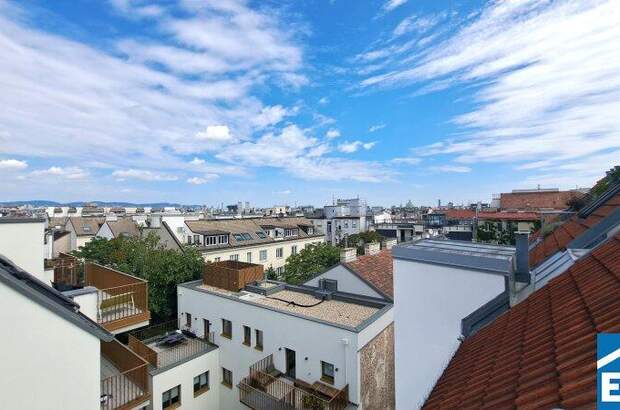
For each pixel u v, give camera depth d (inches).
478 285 244.4
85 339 250.2
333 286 720.3
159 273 844.0
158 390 541.3
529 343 148.5
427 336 263.3
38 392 225.8
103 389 415.8
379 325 538.9
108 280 565.3
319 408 454.3
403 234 2186.3
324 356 509.0
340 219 2719.0
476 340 210.5
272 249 1578.5
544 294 198.1
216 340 663.1
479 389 138.7
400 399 270.7
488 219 1845.5
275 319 571.5
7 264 231.6
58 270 564.1
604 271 167.8
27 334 221.0
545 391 102.5
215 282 761.6
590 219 350.0
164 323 808.9
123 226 1711.4
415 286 272.1
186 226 1390.3
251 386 536.4
